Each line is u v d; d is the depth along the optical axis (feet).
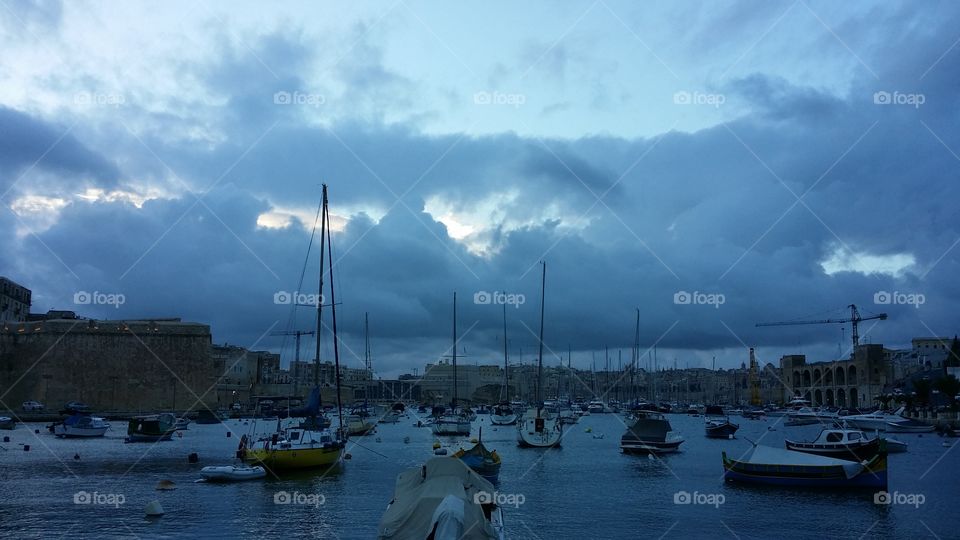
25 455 179.01
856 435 153.07
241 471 128.88
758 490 120.78
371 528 86.74
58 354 381.19
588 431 296.30
